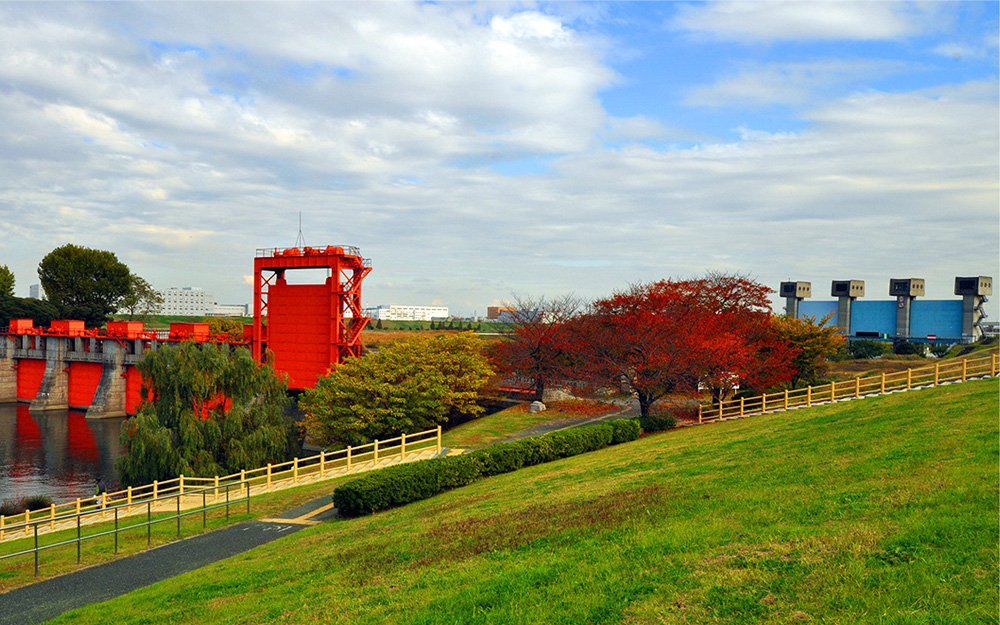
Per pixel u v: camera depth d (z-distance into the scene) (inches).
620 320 1739.7
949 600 325.7
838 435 806.5
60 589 659.4
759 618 342.6
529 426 1795.0
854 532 423.5
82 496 1861.5
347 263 2714.1
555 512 638.5
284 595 528.1
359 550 632.4
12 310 4480.8
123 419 3304.6
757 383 1717.5
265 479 1501.0
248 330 3016.7
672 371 1562.5
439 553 565.3
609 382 1710.1
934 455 588.4
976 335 4109.3
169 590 600.1
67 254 4862.2
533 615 382.6
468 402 2071.9
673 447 1055.6
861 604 335.0
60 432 2967.5
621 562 443.5
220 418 1854.1
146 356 1798.7
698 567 415.8
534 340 2188.7
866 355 3649.1
